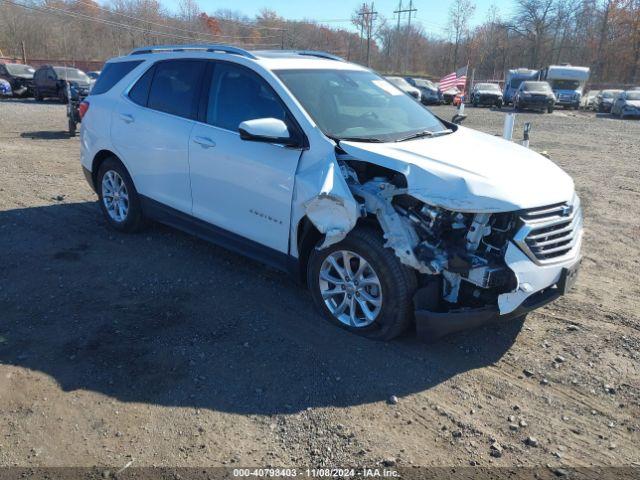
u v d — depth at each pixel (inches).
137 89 217.9
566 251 149.2
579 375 142.6
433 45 3395.7
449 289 144.4
